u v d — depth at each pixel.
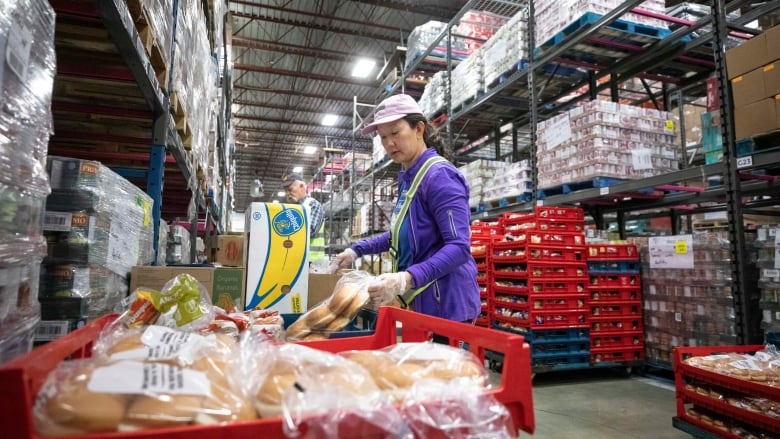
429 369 0.66
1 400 0.40
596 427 2.93
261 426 0.47
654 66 4.45
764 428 2.07
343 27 11.93
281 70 13.16
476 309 1.78
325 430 0.48
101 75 1.83
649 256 4.26
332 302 1.26
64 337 0.63
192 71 2.83
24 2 0.83
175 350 0.60
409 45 7.59
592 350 4.19
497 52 5.19
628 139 4.04
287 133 19.03
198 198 4.37
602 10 3.85
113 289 1.50
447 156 2.02
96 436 0.42
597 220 5.36
